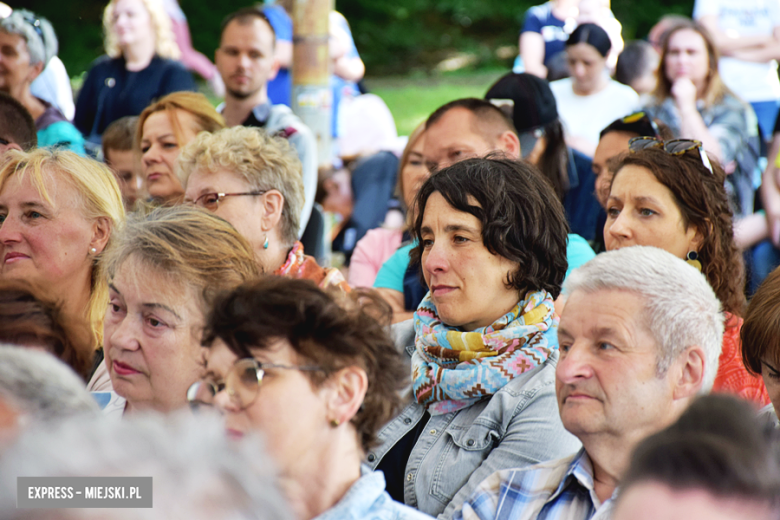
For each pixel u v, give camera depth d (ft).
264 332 8.13
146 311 11.22
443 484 11.72
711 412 5.74
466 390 12.01
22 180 14.84
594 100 31.45
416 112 57.52
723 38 33.63
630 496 5.37
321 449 8.32
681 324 9.47
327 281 16.56
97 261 15.08
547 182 12.90
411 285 18.33
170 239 11.43
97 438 3.74
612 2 66.39
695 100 27.94
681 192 14.23
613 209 15.15
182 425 4.03
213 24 73.36
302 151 25.25
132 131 24.63
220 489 3.85
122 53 33.65
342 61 38.65
